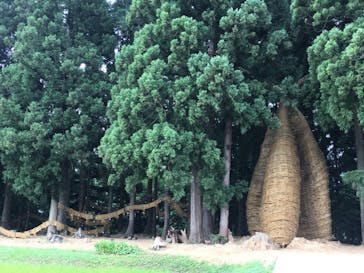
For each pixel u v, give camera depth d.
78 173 27.19
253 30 20.92
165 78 19.97
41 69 23.31
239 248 17.36
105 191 30.91
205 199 20.02
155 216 27.47
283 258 14.34
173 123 19.78
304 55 22.94
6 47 27.75
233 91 18.39
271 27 21.78
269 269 12.64
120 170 20.34
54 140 22.44
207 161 19.16
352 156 25.89
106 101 24.73
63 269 13.52
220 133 22.94
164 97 19.69
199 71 19.06
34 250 16.97
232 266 14.09
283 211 18.98
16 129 23.06
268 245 17.45
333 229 26.44
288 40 21.62
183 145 18.78
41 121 22.78
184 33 19.53
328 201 20.64
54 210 24.23
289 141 20.55
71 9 25.89
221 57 18.61
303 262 13.50
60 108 23.19
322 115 20.39
